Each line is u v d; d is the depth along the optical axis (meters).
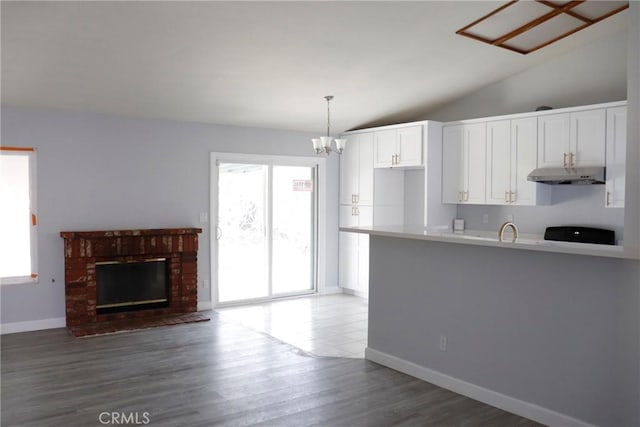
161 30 3.97
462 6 4.12
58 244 5.43
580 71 5.43
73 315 5.43
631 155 2.82
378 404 3.52
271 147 6.79
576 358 3.11
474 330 3.67
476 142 5.95
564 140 5.16
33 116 5.26
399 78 5.53
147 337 5.08
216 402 3.51
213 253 6.38
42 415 3.28
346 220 7.31
